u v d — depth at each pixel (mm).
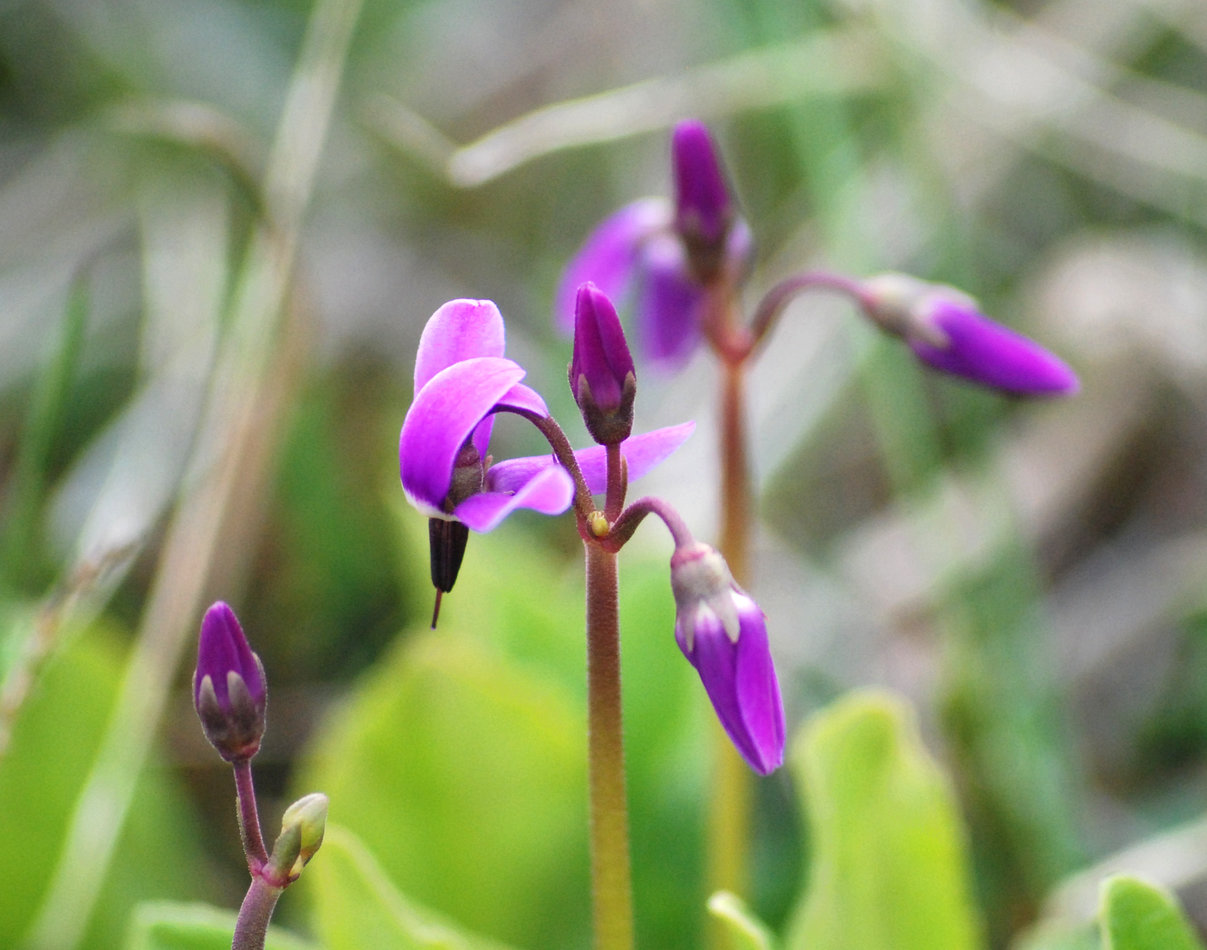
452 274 657
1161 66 649
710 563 348
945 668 495
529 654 442
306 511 525
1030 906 439
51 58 663
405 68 721
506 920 414
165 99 651
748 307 593
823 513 593
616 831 362
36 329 573
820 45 521
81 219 607
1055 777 437
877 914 396
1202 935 428
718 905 373
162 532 521
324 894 375
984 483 478
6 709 394
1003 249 636
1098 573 537
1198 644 491
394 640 526
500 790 413
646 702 433
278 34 707
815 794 398
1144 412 561
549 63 713
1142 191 592
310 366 536
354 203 665
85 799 414
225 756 345
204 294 539
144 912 375
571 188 696
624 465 352
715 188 405
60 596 395
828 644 506
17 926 420
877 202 587
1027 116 564
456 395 343
